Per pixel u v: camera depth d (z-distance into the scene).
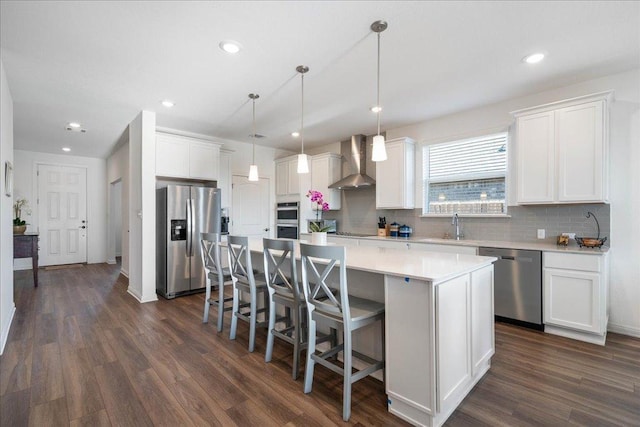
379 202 4.72
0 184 2.68
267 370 2.31
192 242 4.45
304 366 2.39
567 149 3.01
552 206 3.43
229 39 2.38
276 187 6.24
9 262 3.31
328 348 2.56
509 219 3.76
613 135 3.02
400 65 2.82
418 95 3.53
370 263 2.06
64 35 2.31
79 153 6.64
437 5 2.01
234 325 2.89
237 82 3.15
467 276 1.97
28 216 6.35
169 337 2.91
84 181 7.02
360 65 2.81
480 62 2.77
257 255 3.37
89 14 2.07
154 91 3.38
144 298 4.06
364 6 2.01
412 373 1.72
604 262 2.69
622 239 2.99
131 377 2.19
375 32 2.30
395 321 1.79
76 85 3.20
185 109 3.96
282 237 6.00
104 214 7.27
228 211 5.35
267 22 2.17
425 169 4.55
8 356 2.51
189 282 4.43
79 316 3.49
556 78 3.11
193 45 2.46
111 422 1.72
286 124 4.64
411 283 1.72
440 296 1.67
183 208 4.41
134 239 4.40
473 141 4.08
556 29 2.28
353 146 5.23
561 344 2.71
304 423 1.72
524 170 3.28
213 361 2.44
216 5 1.99
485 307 2.20
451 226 4.25
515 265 3.14
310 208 5.78
